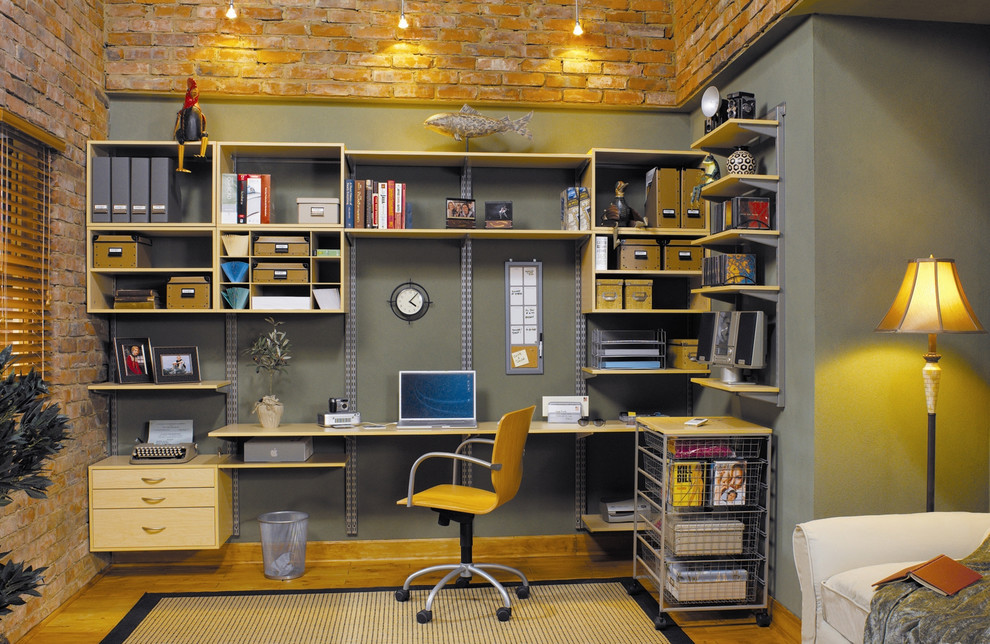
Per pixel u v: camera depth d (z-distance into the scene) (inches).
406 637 127.6
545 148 177.0
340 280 165.3
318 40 168.6
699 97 169.8
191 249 170.1
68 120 148.0
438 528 175.2
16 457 85.4
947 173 127.3
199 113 160.1
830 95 124.0
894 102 126.0
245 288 163.9
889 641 85.3
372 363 174.2
